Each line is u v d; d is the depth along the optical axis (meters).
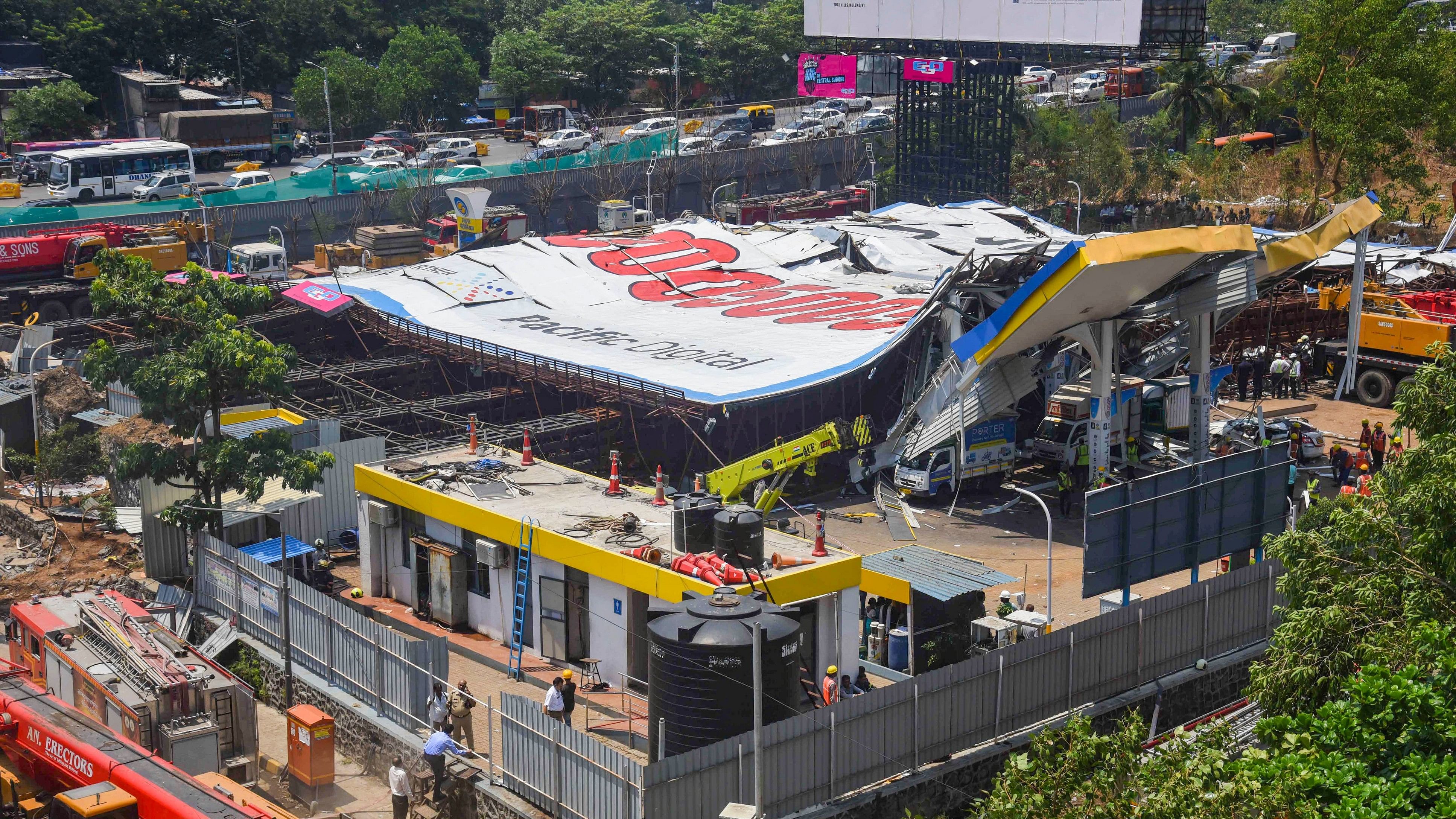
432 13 176.38
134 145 103.31
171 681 28.39
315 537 43.19
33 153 102.38
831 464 53.22
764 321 61.56
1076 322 46.31
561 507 36.75
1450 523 23.83
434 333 60.59
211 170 119.62
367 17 165.88
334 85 139.62
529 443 41.16
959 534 46.72
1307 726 19.42
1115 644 31.14
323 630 32.56
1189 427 51.75
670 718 27.03
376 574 40.44
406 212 98.94
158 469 38.22
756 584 30.19
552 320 63.59
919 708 27.33
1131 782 18.23
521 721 26.50
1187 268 45.12
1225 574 33.50
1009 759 19.47
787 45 178.00
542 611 35.16
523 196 105.25
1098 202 112.44
